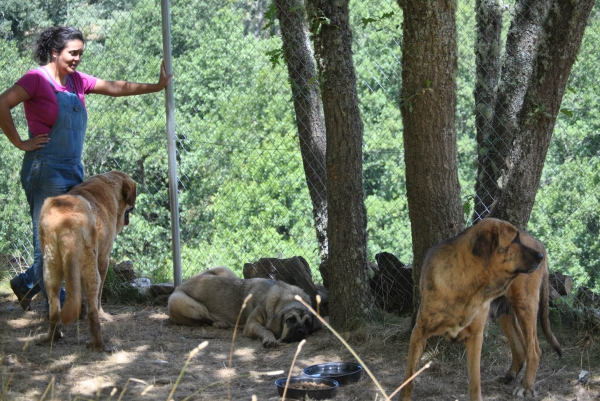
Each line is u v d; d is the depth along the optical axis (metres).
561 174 12.07
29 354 4.96
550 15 4.91
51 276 5.11
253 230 11.73
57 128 5.64
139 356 5.12
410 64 4.74
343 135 5.54
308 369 4.61
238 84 13.12
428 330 3.96
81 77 6.01
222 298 6.17
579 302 5.52
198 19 12.76
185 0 12.48
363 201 5.69
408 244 13.16
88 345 5.21
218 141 12.70
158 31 11.96
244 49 13.09
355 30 13.17
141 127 11.42
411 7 4.63
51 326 5.23
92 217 5.21
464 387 4.40
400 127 14.08
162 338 5.69
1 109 5.35
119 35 11.33
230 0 12.96
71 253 4.88
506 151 5.88
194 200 12.19
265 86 13.27
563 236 11.80
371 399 4.17
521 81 5.87
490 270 3.77
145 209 11.45
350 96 5.53
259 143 13.22
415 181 4.93
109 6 10.86
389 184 14.50
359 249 5.65
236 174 12.74
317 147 6.60
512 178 5.20
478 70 6.32
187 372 4.75
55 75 5.70
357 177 5.62
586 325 5.34
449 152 4.88
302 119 6.62
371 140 14.27
